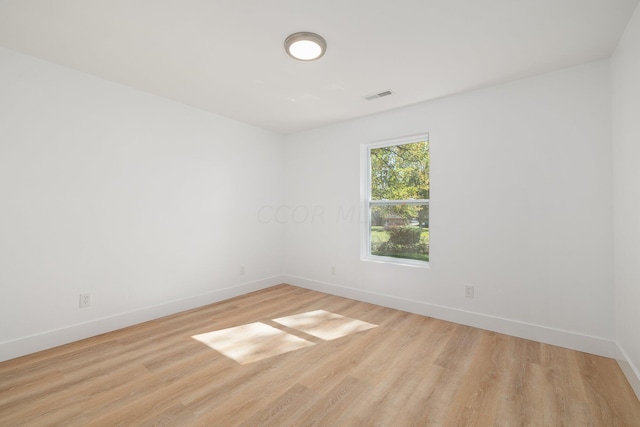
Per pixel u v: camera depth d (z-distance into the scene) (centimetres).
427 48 223
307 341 267
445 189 318
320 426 163
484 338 272
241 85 292
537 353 243
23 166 239
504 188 283
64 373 213
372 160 397
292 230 468
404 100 327
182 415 171
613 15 185
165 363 228
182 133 345
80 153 269
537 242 267
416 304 337
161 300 327
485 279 294
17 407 176
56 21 194
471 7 178
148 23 196
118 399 185
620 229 219
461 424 165
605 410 175
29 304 242
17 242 237
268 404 181
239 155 409
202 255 367
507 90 281
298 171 460
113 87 288
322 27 199
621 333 220
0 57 228
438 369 220
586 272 246
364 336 277
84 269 272
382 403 182
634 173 189
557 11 181
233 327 298
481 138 296
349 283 400
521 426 163
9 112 232
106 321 284
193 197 357
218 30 203
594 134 242
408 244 363
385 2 174
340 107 351
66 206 261
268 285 452
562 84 256
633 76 187
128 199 301
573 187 251
